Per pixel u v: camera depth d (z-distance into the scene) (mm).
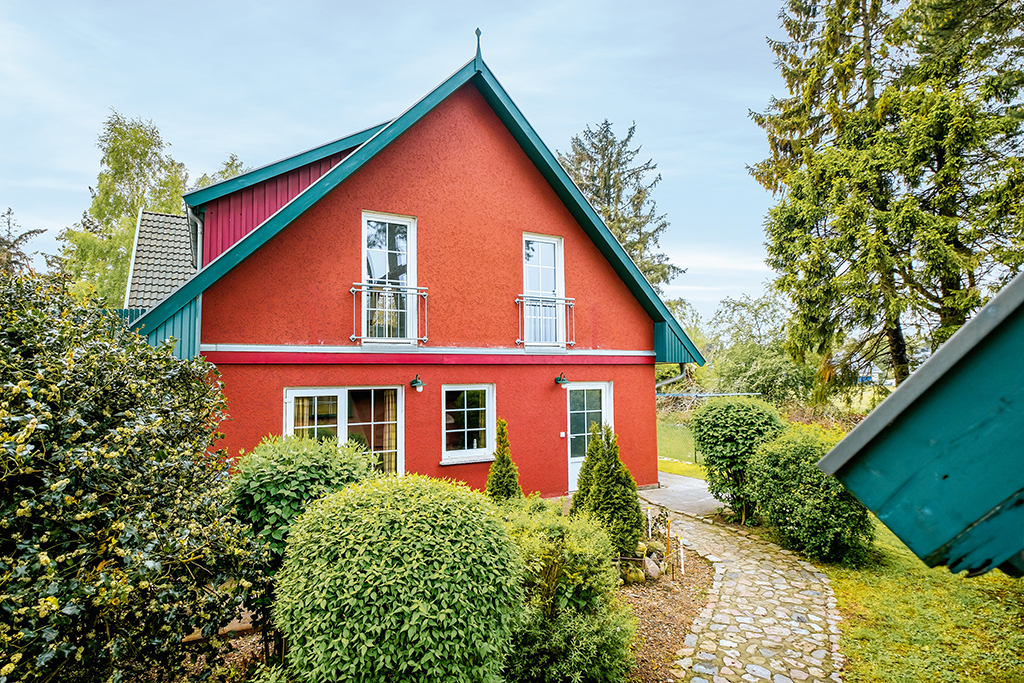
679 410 26359
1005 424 819
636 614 5738
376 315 8844
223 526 3578
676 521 9461
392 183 9023
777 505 8062
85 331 4078
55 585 2699
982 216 12562
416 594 3025
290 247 8133
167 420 4023
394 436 8984
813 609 6062
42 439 2963
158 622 3266
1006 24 11156
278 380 7973
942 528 859
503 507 5906
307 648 3041
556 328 10648
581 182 28953
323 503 3654
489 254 9922
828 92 16578
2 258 9859
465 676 3021
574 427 10891
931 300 13719
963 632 5488
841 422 18750
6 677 2703
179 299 7000
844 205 14141
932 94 13234
